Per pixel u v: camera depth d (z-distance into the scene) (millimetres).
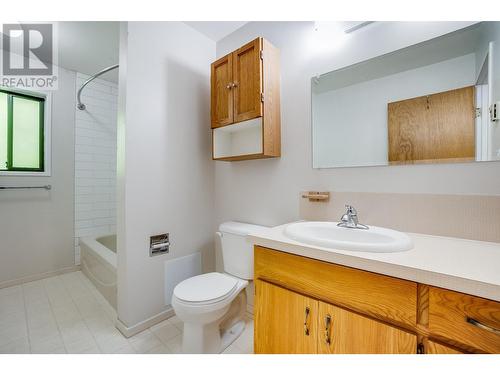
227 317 1537
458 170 1028
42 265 2400
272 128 1563
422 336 678
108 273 1930
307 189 1498
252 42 1502
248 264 1570
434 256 772
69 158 2570
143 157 1594
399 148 1172
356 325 782
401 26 1168
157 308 1672
